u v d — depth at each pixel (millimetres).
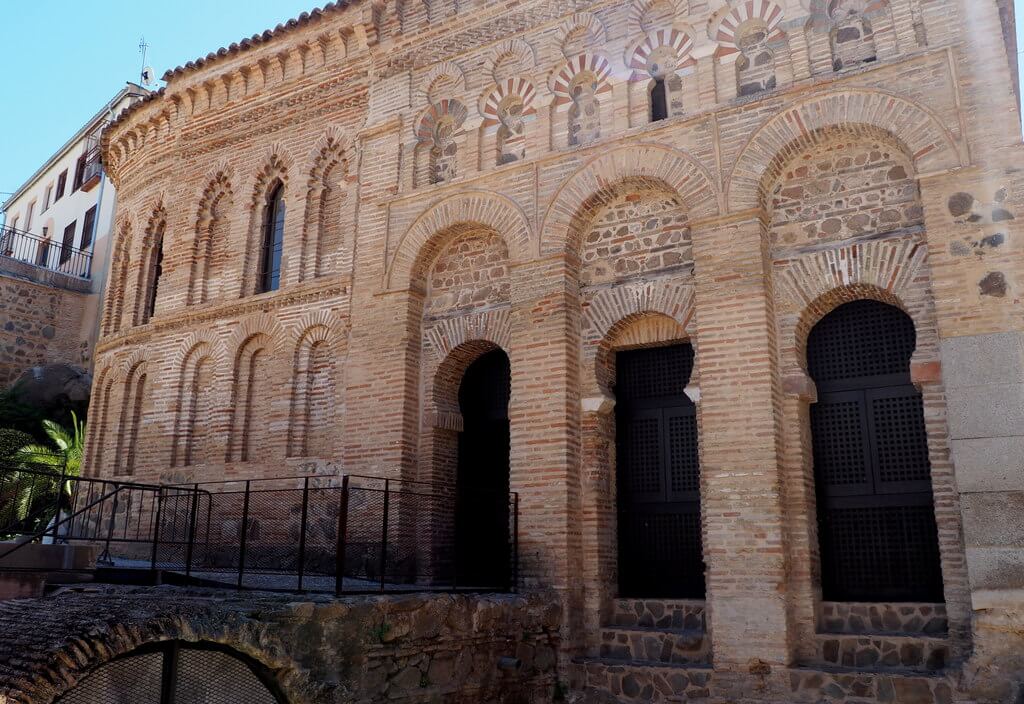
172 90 19844
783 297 11664
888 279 11008
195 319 18125
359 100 16719
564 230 13211
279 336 16578
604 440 12953
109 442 19484
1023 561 9086
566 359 12797
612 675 11516
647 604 12211
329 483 14938
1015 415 9438
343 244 16172
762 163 11758
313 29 17469
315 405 15977
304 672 8461
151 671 7832
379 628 9359
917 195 11031
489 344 14461
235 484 16281
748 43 12578
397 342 14531
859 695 9797
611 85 13445
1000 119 10281
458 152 14867
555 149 13719
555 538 12211
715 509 11062
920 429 11055
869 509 11172
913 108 10812
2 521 19234
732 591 10742
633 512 12938
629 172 12789
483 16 15102
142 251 20344
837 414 11609
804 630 10664
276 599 8875
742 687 10430
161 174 20250
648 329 13047
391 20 16234
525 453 12797
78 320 28156
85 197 31156
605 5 13789
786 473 11102
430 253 14875
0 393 25344
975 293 9945
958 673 9273
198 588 10148
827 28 11844
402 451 14031
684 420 12828
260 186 18125
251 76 18703
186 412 17828
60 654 6902
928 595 10625
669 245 12789
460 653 10367
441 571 13875
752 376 11203
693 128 12406
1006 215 9984
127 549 17453
